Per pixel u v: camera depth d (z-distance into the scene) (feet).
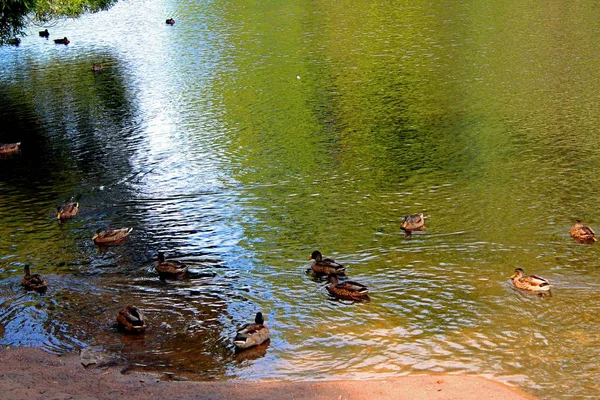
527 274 68.59
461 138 111.24
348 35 194.80
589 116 117.08
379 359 56.18
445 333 59.41
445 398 49.78
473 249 74.69
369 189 93.45
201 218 87.04
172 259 76.28
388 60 165.17
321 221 84.33
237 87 149.89
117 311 65.36
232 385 52.54
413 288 67.26
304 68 162.81
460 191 90.79
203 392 51.39
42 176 104.83
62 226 86.84
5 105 145.07
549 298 63.98
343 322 62.08
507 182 92.68
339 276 70.08
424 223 81.87
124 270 74.13
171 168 105.40
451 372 53.93
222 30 213.05
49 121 132.67
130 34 216.13
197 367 55.88
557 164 97.91
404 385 51.83
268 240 79.92
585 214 81.76
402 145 110.01
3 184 102.27
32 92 154.61
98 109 138.82
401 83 145.59
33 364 56.13
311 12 233.35
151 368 55.77
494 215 82.84
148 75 164.35
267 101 138.62
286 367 55.52
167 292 68.95
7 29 129.49
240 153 110.52
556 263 70.59
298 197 92.27
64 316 64.80
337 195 92.17
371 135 115.65
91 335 61.31
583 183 90.79
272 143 114.42
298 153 109.19
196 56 180.96
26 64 182.70
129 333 61.62
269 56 176.24
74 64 179.52
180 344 59.52
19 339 60.95
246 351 57.98
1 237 84.23
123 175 103.45
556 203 85.25
